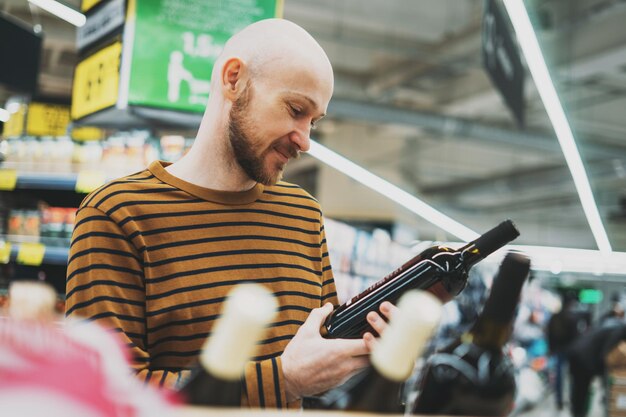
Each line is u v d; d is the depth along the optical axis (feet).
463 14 30.81
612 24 27.22
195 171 4.07
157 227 3.80
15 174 12.05
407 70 34.37
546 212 63.41
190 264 3.81
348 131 44.01
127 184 3.90
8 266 13.04
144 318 3.64
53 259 11.88
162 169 4.07
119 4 11.05
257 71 3.77
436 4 30.14
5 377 1.22
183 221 3.89
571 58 28.99
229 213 4.06
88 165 11.95
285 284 4.09
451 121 34.37
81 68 12.23
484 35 12.66
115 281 3.59
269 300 1.55
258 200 4.27
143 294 3.68
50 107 16.97
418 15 31.22
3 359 1.23
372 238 23.71
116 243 3.67
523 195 57.21
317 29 32.30
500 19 13.84
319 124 40.52
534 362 35.73
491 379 2.69
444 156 49.24
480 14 29.09
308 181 40.29
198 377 2.20
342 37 31.73
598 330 24.07
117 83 10.91
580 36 28.68
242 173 4.08
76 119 12.32
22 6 25.44
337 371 2.84
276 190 4.48
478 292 25.40
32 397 1.20
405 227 33.14
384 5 30.42
